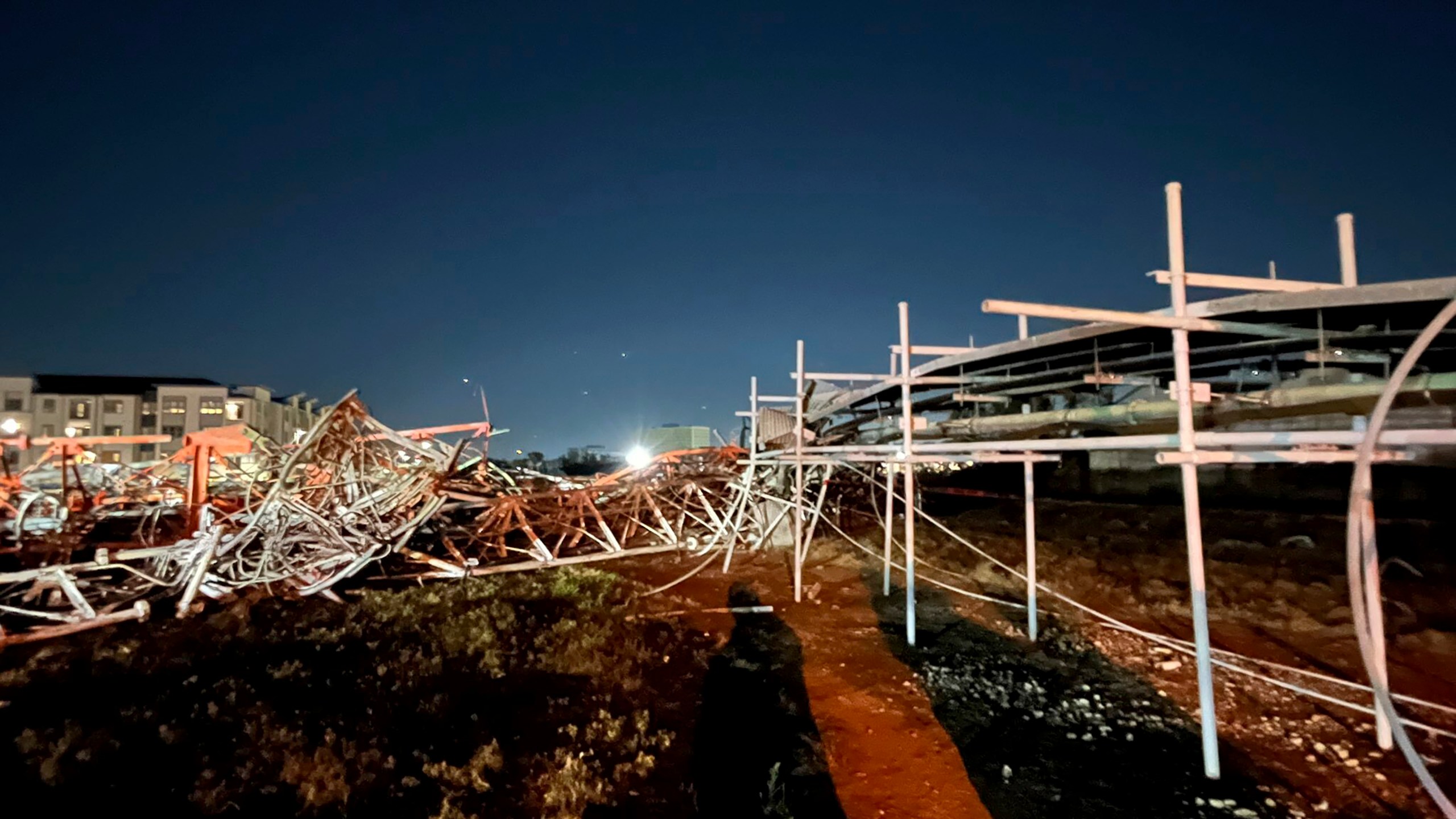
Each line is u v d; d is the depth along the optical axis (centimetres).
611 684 682
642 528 1670
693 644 847
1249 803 479
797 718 642
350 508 1017
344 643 764
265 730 519
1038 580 1086
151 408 4541
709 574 1284
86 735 502
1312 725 585
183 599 874
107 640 758
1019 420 1045
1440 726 569
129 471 1341
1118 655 768
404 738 536
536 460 3631
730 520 1505
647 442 2492
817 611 1009
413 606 929
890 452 869
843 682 726
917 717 643
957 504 1880
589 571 1241
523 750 536
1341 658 712
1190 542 516
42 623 811
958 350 859
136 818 416
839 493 1780
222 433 1096
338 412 894
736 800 498
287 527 946
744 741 589
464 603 977
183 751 495
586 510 1466
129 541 1094
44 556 888
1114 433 1192
